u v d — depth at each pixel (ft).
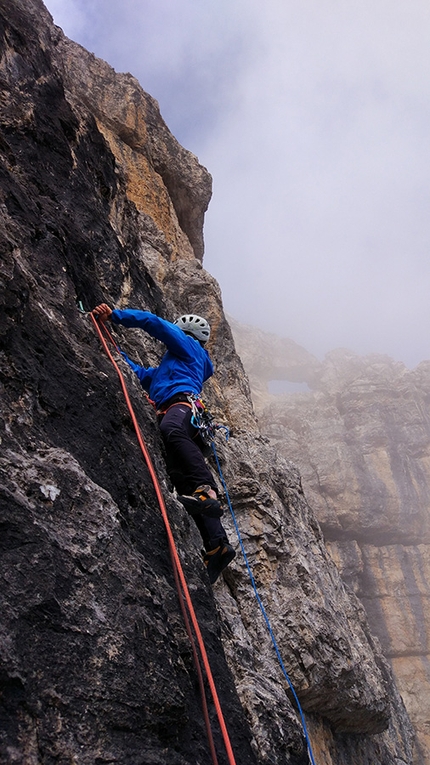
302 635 22.13
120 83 43.24
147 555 10.68
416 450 156.46
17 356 10.22
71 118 19.01
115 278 18.97
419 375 176.65
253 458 27.61
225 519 24.23
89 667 7.71
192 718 9.16
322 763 23.15
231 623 19.08
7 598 7.28
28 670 7.02
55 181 17.06
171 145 46.11
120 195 22.93
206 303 34.78
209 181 47.78
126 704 7.82
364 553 138.31
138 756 7.62
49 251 13.71
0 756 6.31
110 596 8.55
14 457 8.82
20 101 16.87
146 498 11.71
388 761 32.71
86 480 9.47
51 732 6.91
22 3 21.06
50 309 12.09
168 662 8.84
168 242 38.32
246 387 35.73
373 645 42.83
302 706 23.24
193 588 11.88
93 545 8.84
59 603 7.80
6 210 12.91
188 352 14.58
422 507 144.97
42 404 10.30
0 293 10.22
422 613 130.00
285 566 24.06
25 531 7.96
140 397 13.71
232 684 11.50
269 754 13.83
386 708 28.73
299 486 30.45
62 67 21.08
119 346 17.40
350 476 144.36
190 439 13.39
